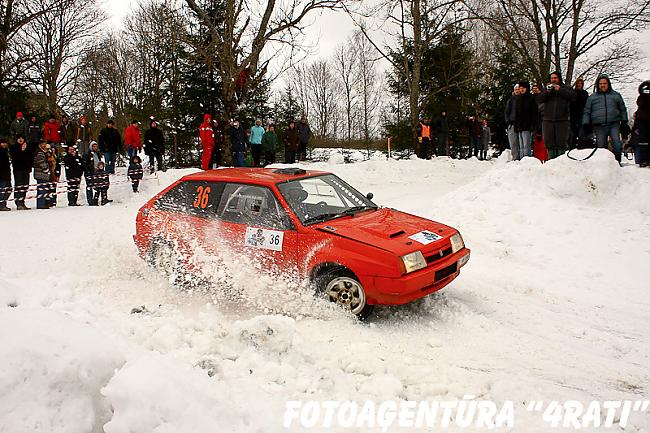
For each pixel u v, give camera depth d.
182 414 2.83
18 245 8.62
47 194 13.30
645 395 3.92
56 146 17.94
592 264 7.20
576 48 22.41
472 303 5.96
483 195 9.95
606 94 10.34
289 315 5.44
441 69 25.22
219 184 6.33
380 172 18.02
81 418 2.72
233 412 3.11
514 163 10.81
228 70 19.78
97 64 40.84
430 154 23.39
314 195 6.05
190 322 4.70
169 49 23.27
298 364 4.21
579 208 9.00
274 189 5.88
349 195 6.46
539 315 5.61
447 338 4.95
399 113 27.47
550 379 4.17
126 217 11.23
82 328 3.34
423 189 14.78
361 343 4.69
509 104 11.85
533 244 8.10
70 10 33.94
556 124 10.68
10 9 24.88
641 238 7.75
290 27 19.70
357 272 5.11
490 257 7.83
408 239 5.27
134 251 7.78
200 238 6.16
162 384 2.88
